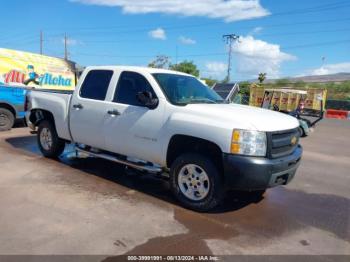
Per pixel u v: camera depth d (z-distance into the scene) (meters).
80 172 5.96
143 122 4.87
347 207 5.03
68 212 4.21
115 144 5.32
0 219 3.90
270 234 3.95
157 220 4.13
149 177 5.87
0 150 7.42
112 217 4.14
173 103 4.69
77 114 5.86
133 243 3.53
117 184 5.42
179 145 4.71
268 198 5.25
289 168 4.42
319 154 9.44
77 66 15.01
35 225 3.80
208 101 5.23
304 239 3.88
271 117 4.57
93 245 3.43
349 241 3.88
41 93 6.81
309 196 5.48
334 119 24.67
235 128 4.05
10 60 11.90
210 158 4.39
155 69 5.38
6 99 10.10
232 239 3.76
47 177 5.59
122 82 5.32
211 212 4.50
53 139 6.63
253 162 3.99
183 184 4.61
